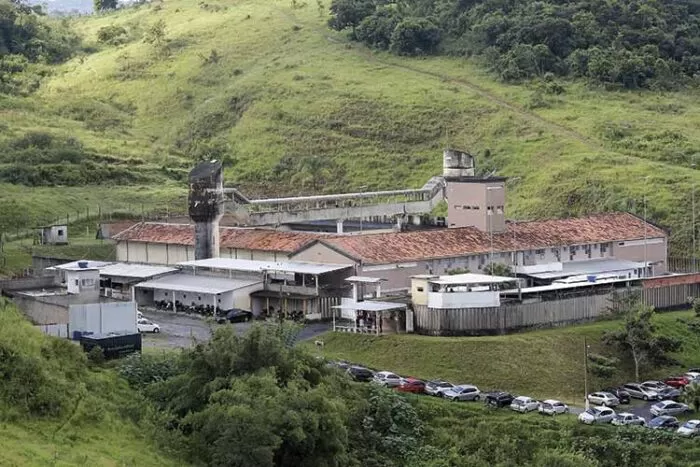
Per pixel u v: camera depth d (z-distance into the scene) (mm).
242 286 165500
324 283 164125
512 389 135875
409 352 141750
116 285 181125
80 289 155250
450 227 189125
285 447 105375
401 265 167500
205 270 176500
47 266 192000
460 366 138625
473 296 147750
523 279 173625
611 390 138875
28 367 107750
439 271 171750
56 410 106000
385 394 125500
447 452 119375
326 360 132125
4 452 93062
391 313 150125
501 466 113875
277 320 146125
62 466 93000
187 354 121562
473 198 186750
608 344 147250
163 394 116688
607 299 158750
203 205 182625
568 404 132875
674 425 123750
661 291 167500
